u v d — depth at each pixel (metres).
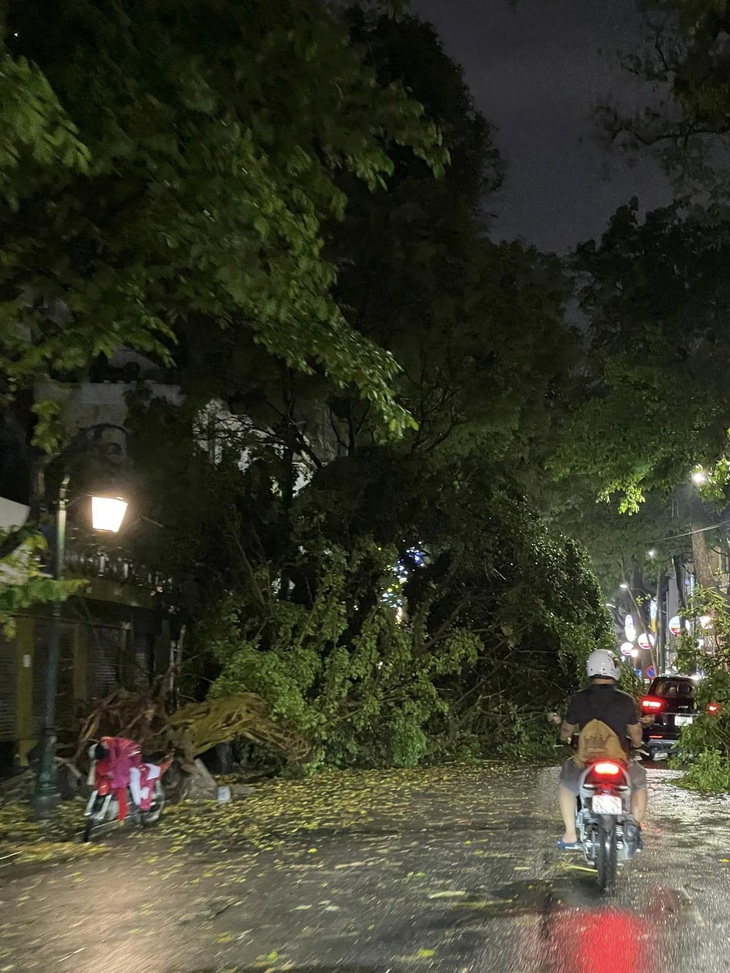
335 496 25.17
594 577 29.11
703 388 27.02
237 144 10.07
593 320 29.48
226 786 18.14
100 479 21.28
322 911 8.77
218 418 26.19
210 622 23.88
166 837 13.59
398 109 11.29
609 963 7.04
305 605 26.91
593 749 9.80
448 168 27.83
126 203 10.43
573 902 9.03
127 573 23.98
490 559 27.77
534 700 28.28
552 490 35.72
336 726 23.81
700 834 13.25
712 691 20.11
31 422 22.20
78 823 14.90
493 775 22.11
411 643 26.00
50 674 15.26
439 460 28.05
